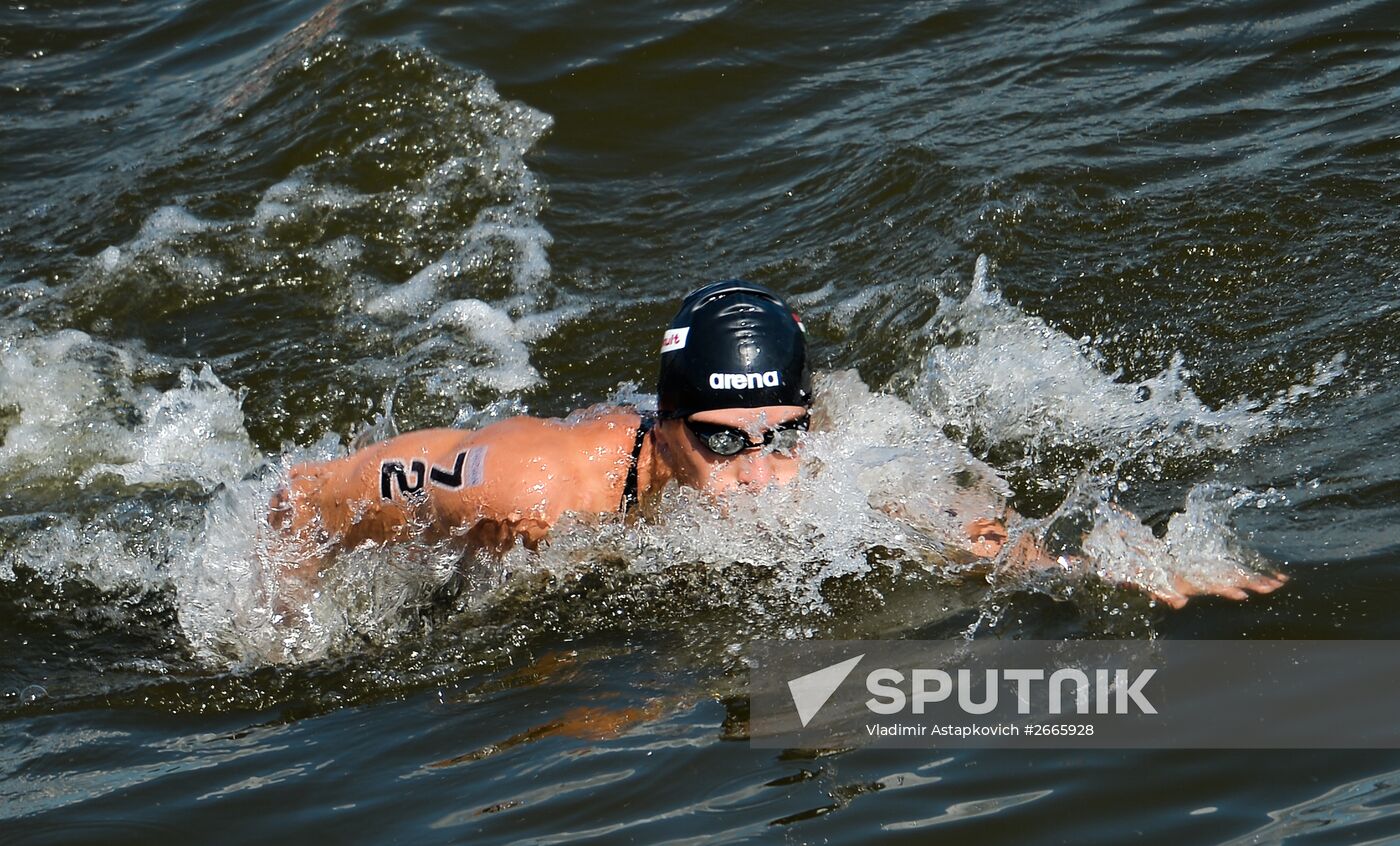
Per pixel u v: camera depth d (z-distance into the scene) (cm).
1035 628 1289
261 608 1527
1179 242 2005
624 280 2208
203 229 2422
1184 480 1520
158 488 1842
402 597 1502
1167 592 1309
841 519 1454
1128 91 2438
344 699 1356
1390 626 1209
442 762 1207
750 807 1079
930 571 1405
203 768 1245
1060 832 1024
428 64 2733
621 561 1480
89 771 1259
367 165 2556
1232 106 2342
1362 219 1981
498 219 2391
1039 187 2173
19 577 1652
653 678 1304
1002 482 1560
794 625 1361
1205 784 1059
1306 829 996
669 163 2505
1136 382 1747
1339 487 1438
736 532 1444
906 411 1661
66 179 2638
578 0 2917
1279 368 1712
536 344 2086
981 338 1877
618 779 1136
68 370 2097
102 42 3155
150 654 1483
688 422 1401
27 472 1897
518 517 1461
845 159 2397
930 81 2591
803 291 2100
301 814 1149
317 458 1867
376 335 2156
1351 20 2528
